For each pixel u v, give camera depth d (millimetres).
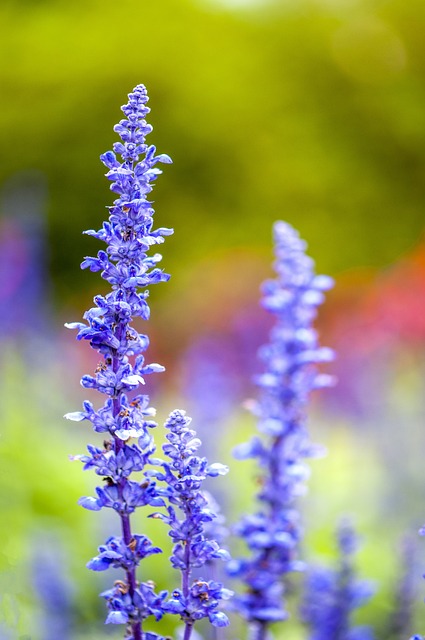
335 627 3875
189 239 23422
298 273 3418
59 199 22891
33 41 23516
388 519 8133
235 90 24297
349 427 12023
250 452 3262
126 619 2104
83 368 13242
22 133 23109
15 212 12250
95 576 5367
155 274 2123
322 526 7742
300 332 3359
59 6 24547
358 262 24078
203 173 23984
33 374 11008
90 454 2133
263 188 24000
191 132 23844
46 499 7324
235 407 12492
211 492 5449
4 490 6438
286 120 24422
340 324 14422
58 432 10492
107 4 24688
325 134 24578
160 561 6043
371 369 12211
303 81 25000
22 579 4582
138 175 2162
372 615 4887
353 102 24828
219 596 2188
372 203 24359
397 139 24656
